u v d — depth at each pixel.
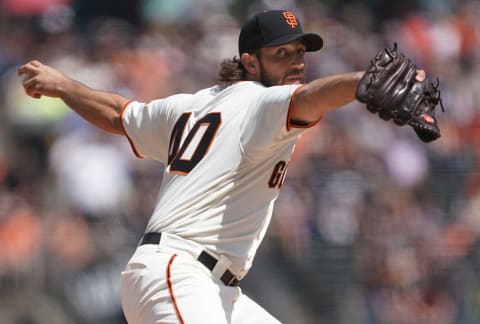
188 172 16.53
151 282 16.14
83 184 39.19
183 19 52.00
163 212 16.59
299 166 40.97
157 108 17.84
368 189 41.44
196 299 15.84
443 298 39.66
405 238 40.38
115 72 46.44
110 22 51.31
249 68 17.33
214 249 16.22
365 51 50.44
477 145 45.53
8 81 45.59
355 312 39.22
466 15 53.47
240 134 16.19
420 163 43.59
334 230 40.03
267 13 17.16
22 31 49.72
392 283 39.53
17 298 37.41
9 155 42.06
